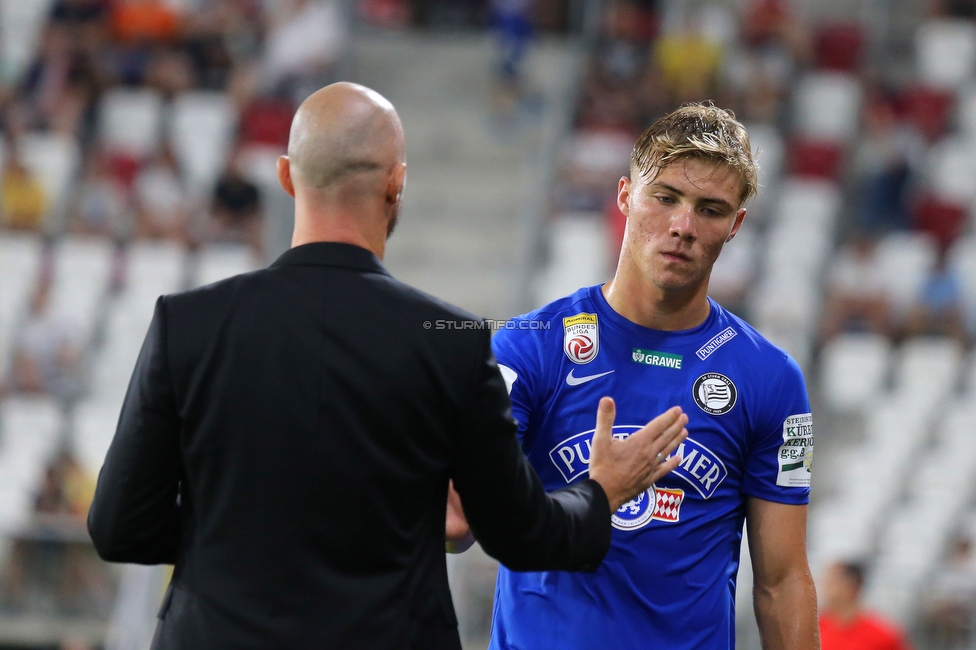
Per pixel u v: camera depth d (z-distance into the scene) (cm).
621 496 727
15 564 2195
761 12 4209
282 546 632
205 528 648
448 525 815
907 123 4147
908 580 2148
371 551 641
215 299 666
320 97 690
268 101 3738
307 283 664
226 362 648
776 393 803
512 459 670
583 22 4541
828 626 1764
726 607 799
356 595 635
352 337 650
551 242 3541
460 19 4475
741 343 812
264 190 3503
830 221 3725
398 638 639
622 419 794
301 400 640
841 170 3891
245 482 638
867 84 4209
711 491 791
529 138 4019
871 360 3322
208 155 3709
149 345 666
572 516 690
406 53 4272
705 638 785
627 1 4169
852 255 3512
